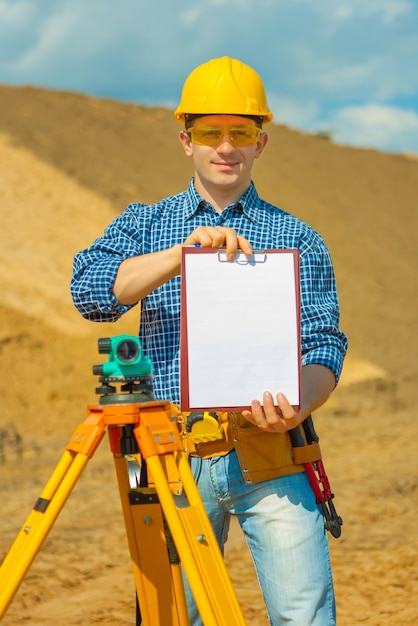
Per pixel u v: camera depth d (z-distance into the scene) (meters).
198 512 2.47
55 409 16.75
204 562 2.43
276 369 2.63
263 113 3.01
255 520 2.88
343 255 35.44
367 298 31.88
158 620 2.75
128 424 2.48
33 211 27.72
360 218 40.28
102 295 2.82
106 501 9.28
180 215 3.10
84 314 2.92
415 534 7.22
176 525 2.35
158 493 2.39
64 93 41.06
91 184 31.14
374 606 5.44
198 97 3.01
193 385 2.62
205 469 2.90
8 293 21.61
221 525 3.03
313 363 2.87
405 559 6.33
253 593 5.80
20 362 18.11
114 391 2.52
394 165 49.09
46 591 5.96
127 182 33.16
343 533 7.35
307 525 2.83
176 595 2.74
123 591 6.01
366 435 13.97
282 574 2.81
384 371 24.11
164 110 44.44
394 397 21.25
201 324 2.62
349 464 11.20
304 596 2.79
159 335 3.00
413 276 35.69
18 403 16.47
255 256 2.64
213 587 2.42
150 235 3.08
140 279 2.75
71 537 7.50
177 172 36.97
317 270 3.03
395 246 38.41
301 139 48.09
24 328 19.70
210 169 3.02
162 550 2.72
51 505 2.39
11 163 30.67
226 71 3.02
